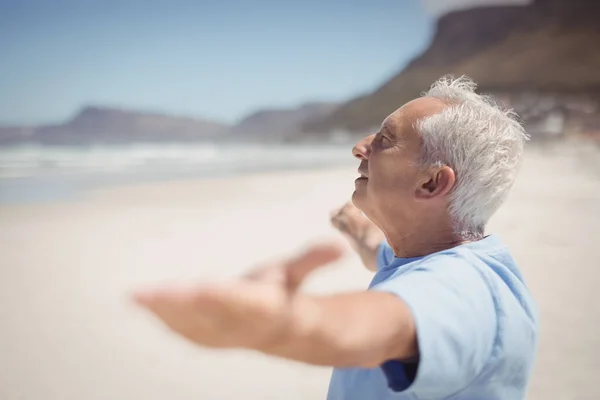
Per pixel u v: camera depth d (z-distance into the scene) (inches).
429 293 37.8
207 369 133.7
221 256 244.8
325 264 27.6
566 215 312.8
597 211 326.0
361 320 31.9
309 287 183.0
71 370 132.5
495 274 45.1
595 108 2181.3
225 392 121.0
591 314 156.7
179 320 24.3
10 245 266.7
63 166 927.0
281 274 27.8
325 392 121.4
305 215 348.8
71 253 251.0
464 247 47.6
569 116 2132.1
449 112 51.6
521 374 45.1
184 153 1722.4
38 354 141.4
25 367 133.3
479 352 38.9
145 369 133.3
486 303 40.9
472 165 50.4
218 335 25.5
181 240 276.5
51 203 422.0
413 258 52.4
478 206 51.3
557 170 635.5
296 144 2677.2
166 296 23.7
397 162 52.5
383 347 33.1
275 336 27.3
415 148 51.9
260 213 359.3
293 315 27.5
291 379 128.1
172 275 214.4
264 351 28.3
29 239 281.0
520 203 358.3
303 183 573.6
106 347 146.8
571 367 125.0
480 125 51.0
